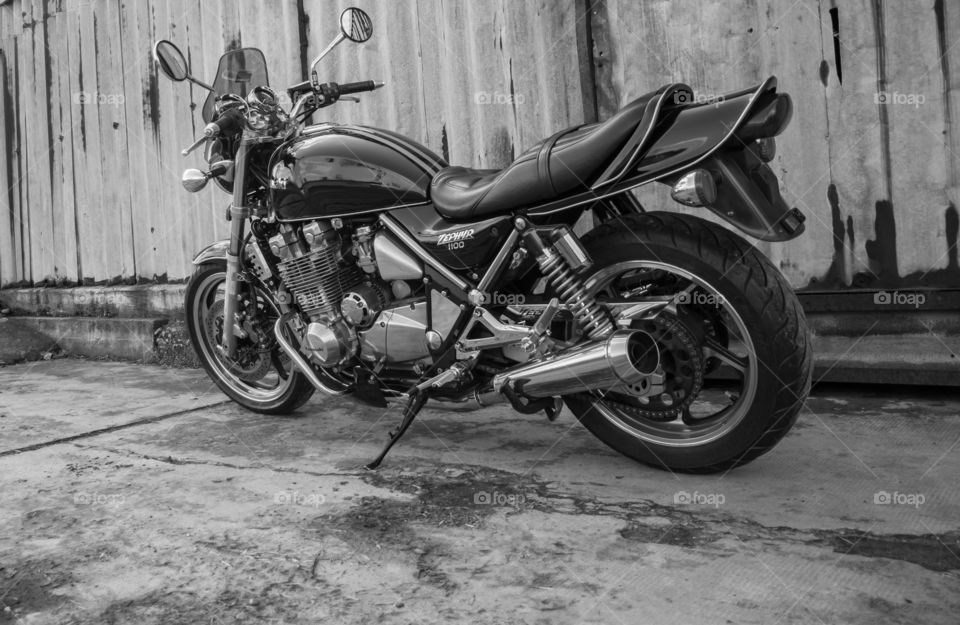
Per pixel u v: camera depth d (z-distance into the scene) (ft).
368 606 4.99
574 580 5.19
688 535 5.82
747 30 10.55
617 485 7.00
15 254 20.68
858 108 9.99
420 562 5.59
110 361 16.74
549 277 6.99
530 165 6.97
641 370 6.53
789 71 10.35
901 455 7.41
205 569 5.64
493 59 12.50
